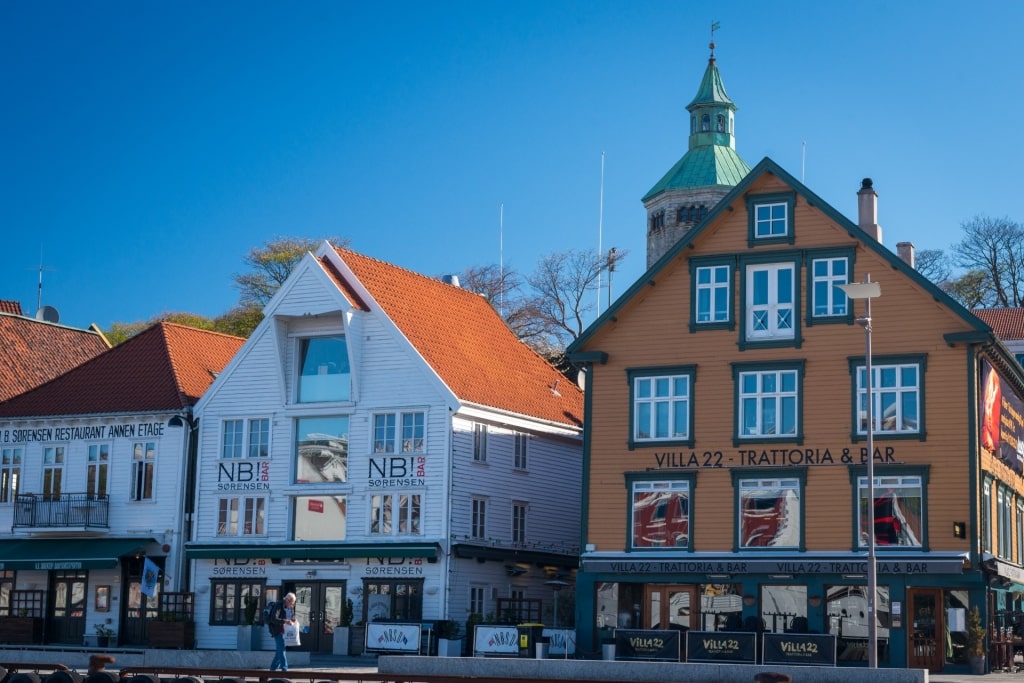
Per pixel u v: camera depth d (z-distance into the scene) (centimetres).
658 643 4091
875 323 4419
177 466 5578
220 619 5397
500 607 5128
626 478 4638
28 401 5978
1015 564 4834
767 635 3953
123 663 4262
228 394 5544
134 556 5612
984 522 4362
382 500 5194
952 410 4288
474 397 5303
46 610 5750
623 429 4672
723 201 4622
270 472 5406
